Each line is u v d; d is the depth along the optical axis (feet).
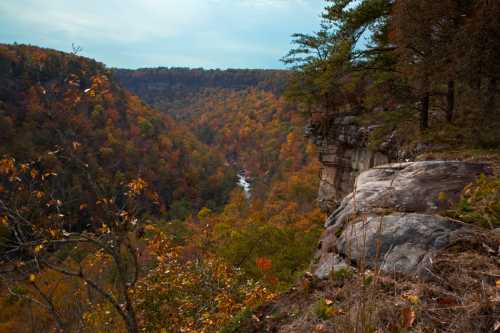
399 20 37.04
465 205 10.62
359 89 63.26
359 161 66.03
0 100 203.00
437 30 35.32
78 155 13.88
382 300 7.43
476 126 33.76
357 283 7.82
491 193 10.69
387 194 12.83
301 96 69.10
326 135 73.41
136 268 15.29
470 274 7.66
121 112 334.24
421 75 37.14
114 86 383.45
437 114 49.73
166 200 269.85
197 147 412.77
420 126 44.55
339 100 68.69
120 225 14.47
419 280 7.83
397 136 49.01
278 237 47.78
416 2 34.83
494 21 28.66
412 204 11.75
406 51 39.14
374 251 9.28
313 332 7.57
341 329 6.82
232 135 536.83
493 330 6.07
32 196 12.84
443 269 8.05
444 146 35.78
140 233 15.38
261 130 494.59
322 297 8.79
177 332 22.89
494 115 31.99
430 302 7.19
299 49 63.67
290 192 207.10
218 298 23.82
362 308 6.47
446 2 32.65
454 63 32.83
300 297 9.41
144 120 339.16
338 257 10.18
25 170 12.77
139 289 22.77
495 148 30.01
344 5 49.32
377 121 55.77
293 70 65.82
